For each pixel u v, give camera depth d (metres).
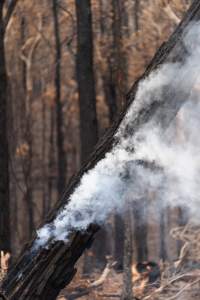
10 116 25.08
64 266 4.79
